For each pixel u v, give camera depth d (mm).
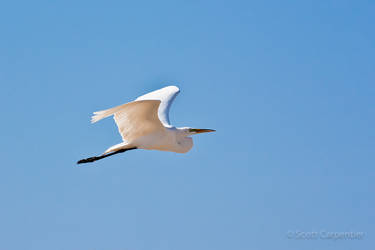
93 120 11016
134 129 13930
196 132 16156
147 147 14422
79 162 14195
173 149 15008
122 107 11633
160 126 14000
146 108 12570
